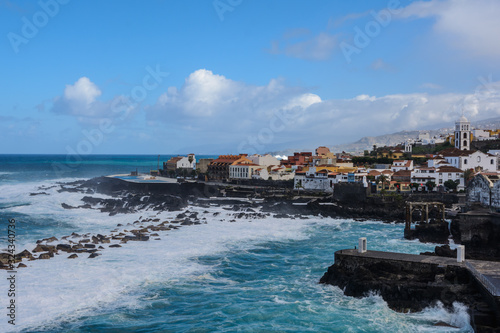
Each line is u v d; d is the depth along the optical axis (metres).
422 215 92.81
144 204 137.50
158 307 49.72
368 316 46.88
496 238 79.06
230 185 170.00
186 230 96.19
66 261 66.44
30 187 186.25
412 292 48.56
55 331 42.97
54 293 52.31
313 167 156.62
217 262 69.12
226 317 47.00
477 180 93.44
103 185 184.00
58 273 59.91
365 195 127.00
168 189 166.88
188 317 47.00
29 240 84.94
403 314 47.28
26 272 60.06
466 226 81.88
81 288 54.41
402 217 112.12
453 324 44.62
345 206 124.62
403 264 53.12
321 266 67.00
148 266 65.19
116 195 164.88
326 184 150.25
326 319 46.31
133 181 174.75
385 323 45.09
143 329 43.94
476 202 92.94
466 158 151.00
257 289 56.09
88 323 45.00
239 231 96.50
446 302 46.31
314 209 123.25
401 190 136.38
